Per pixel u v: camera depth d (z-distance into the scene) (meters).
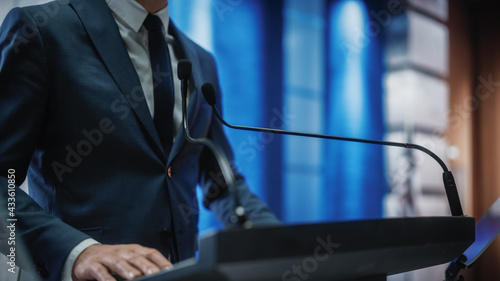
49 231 1.25
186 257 1.51
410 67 5.47
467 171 6.05
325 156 4.89
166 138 1.55
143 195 1.45
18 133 1.37
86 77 1.46
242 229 0.76
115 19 1.60
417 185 5.34
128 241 1.41
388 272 1.07
